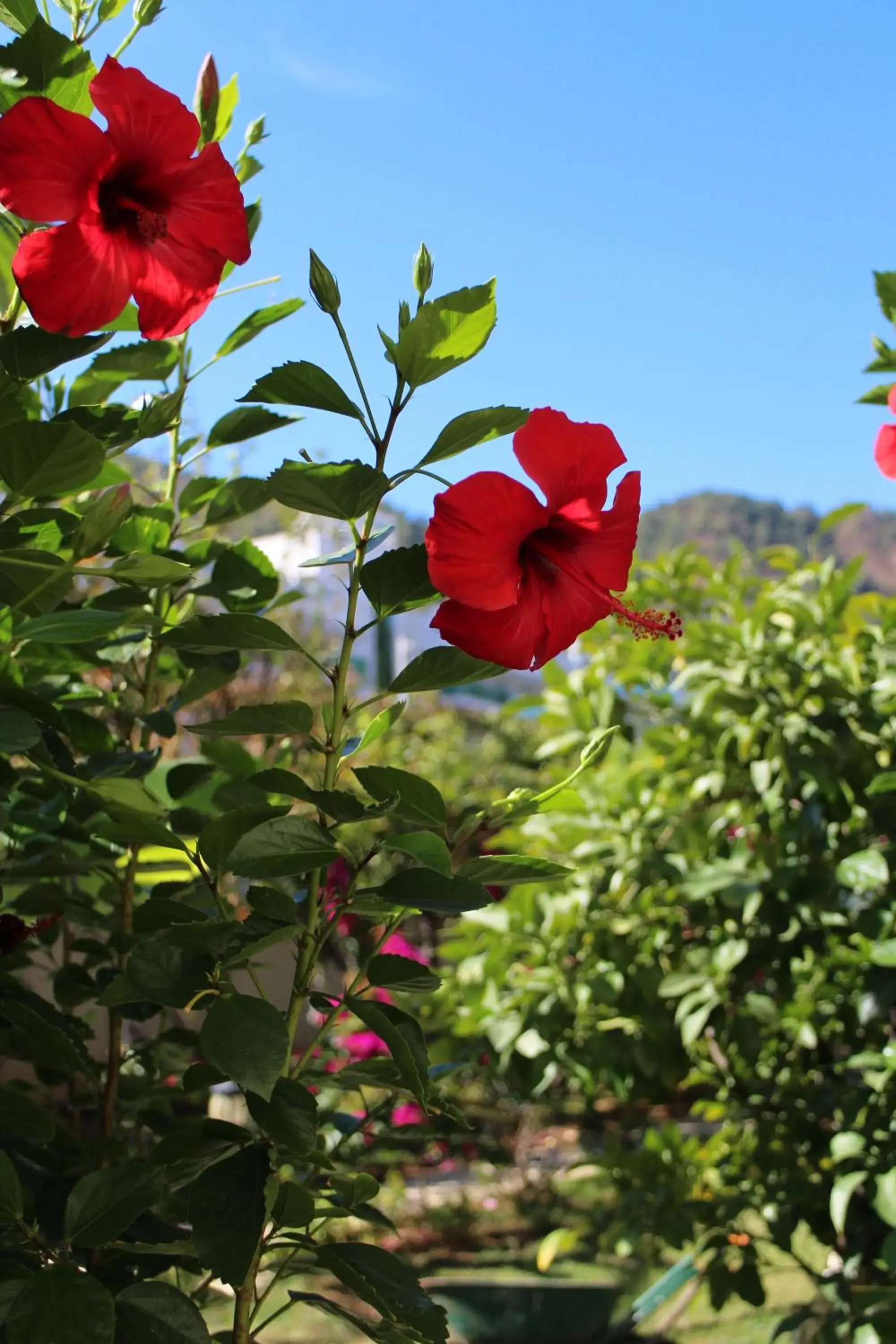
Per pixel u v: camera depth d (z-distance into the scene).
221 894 1.25
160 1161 1.02
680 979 2.34
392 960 1.04
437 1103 1.04
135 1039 2.06
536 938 2.48
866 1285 2.19
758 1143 2.33
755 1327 3.20
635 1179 2.43
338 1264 0.97
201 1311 1.22
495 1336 3.03
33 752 1.01
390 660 9.77
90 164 0.96
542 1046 2.38
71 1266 0.86
